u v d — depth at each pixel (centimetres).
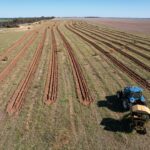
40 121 1752
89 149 1428
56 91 2352
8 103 2084
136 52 4309
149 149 1426
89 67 3259
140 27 10956
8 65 3431
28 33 7781
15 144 1481
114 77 2786
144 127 1602
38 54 4203
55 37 6550
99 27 10775
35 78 2786
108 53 4222
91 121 1748
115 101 2103
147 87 2431
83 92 2320
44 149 1430
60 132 1605
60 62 3575
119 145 1465
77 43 5447
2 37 6669
